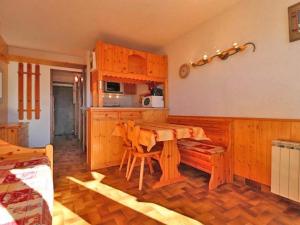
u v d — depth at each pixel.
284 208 1.83
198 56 3.13
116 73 3.31
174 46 3.70
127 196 2.06
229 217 1.68
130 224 1.56
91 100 3.71
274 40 2.12
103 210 1.77
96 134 3.06
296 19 1.91
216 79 2.83
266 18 2.19
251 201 1.96
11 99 4.32
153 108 3.65
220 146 2.59
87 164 3.23
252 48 2.33
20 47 4.13
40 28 3.15
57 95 7.38
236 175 2.50
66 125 7.59
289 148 1.83
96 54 3.18
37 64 4.58
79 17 2.78
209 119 2.87
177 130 2.22
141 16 2.77
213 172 2.29
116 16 2.76
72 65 4.79
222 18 2.70
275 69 2.11
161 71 3.82
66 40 3.70
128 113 3.38
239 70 2.49
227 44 2.64
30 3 2.41
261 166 2.22
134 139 2.36
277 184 1.92
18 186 1.18
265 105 2.21
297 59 1.93
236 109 2.53
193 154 2.60
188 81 3.36
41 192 1.10
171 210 1.78
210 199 2.01
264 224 1.58
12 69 4.32
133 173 2.81
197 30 3.14
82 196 2.05
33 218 0.81
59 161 3.50
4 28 3.15
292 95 1.97
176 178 2.48
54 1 2.38
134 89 4.89
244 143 2.41
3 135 2.83
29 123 4.57
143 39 3.64
